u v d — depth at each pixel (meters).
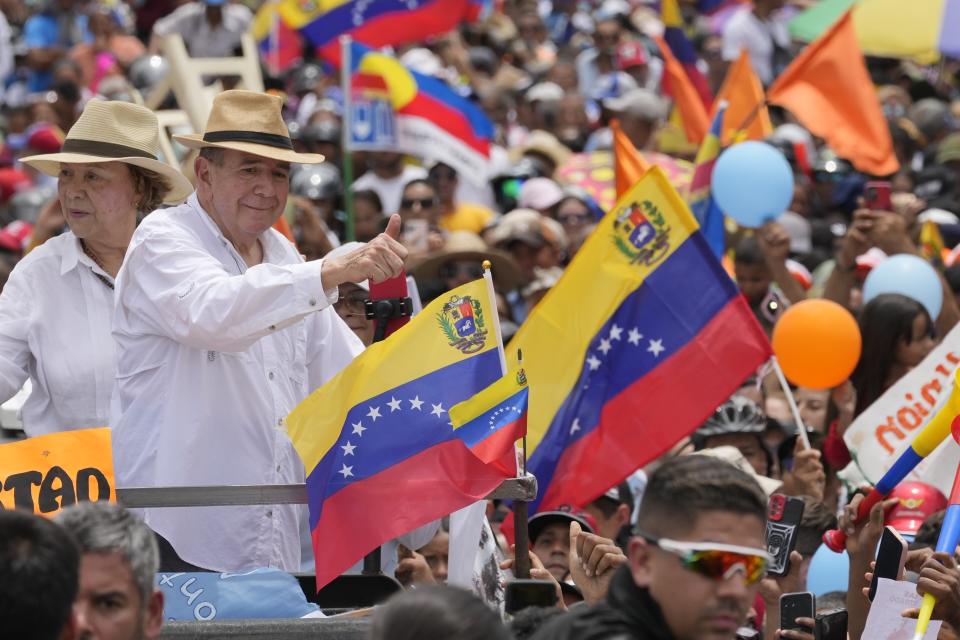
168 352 17.56
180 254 17.17
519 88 57.19
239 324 16.53
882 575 15.52
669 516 11.23
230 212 17.69
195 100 30.22
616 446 21.80
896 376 24.50
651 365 21.80
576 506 21.81
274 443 17.81
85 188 19.36
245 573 16.05
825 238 38.16
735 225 33.50
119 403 17.91
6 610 10.48
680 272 21.75
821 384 24.47
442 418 16.73
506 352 22.00
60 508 16.05
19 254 37.62
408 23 48.22
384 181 41.47
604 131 48.75
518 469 16.59
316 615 15.88
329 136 44.59
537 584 14.37
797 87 32.91
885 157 32.75
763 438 24.73
